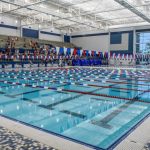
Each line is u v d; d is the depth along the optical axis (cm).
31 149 157
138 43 2297
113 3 1438
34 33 2238
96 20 1817
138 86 611
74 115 291
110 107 343
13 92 494
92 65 2023
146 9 1477
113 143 183
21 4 1195
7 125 221
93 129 227
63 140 182
